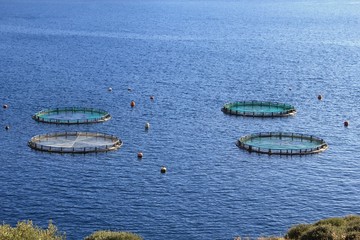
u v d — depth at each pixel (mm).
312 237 164500
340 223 174750
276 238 181750
